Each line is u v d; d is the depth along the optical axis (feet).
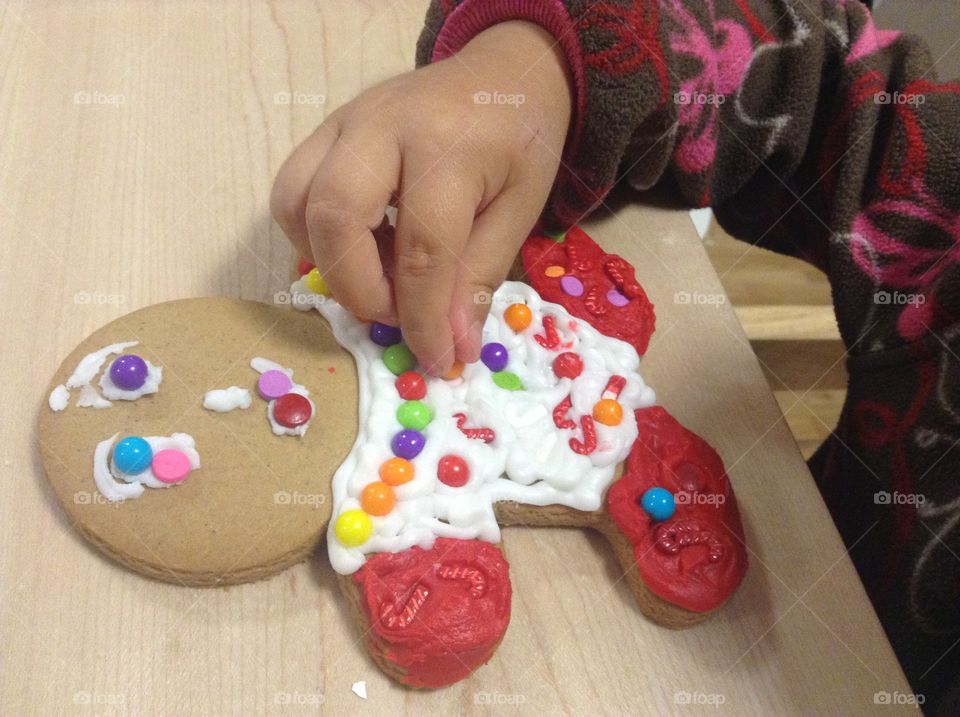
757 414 0.95
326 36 1.25
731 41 1.06
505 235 0.84
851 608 0.83
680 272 1.07
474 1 0.95
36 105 1.11
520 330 0.92
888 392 1.09
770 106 1.10
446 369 0.84
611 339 0.95
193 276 0.98
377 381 0.85
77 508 0.76
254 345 0.87
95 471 0.77
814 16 1.07
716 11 1.06
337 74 1.21
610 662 0.79
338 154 0.75
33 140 1.07
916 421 1.05
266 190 1.07
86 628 0.75
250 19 1.26
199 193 1.05
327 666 0.76
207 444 0.80
